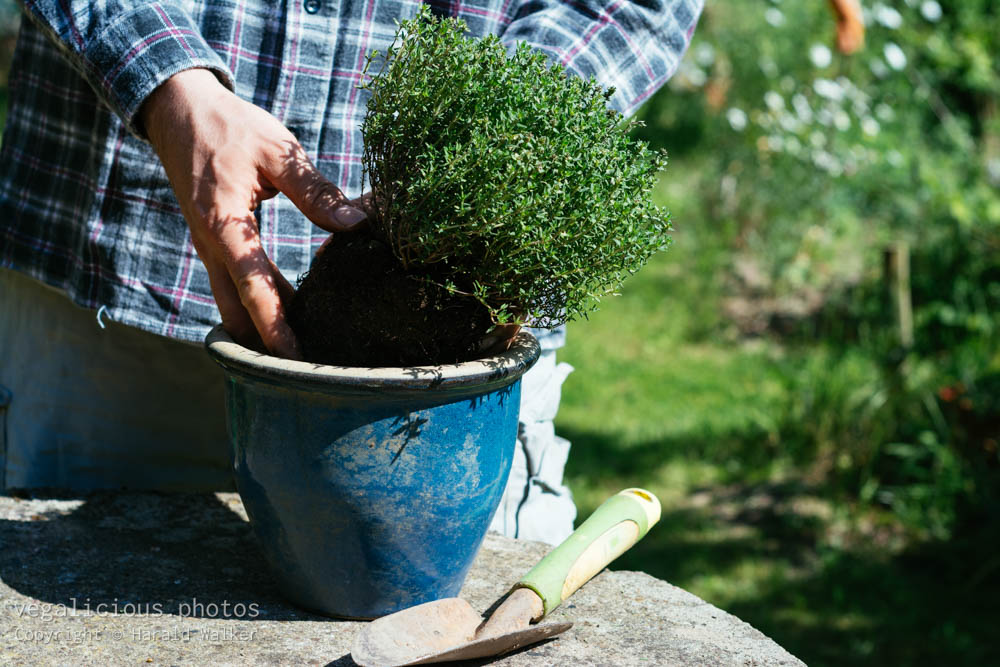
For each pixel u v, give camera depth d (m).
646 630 1.18
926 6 5.05
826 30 5.51
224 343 1.14
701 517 3.09
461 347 1.15
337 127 1.34
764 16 5.72
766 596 2.70
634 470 3.31
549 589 1.15
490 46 1.10
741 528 3.04
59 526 1.30
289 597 1.19
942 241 4.12
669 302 4.59
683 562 2.85
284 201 1.34
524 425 1.48
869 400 3.38
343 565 1.15
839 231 4.72
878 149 4.52
